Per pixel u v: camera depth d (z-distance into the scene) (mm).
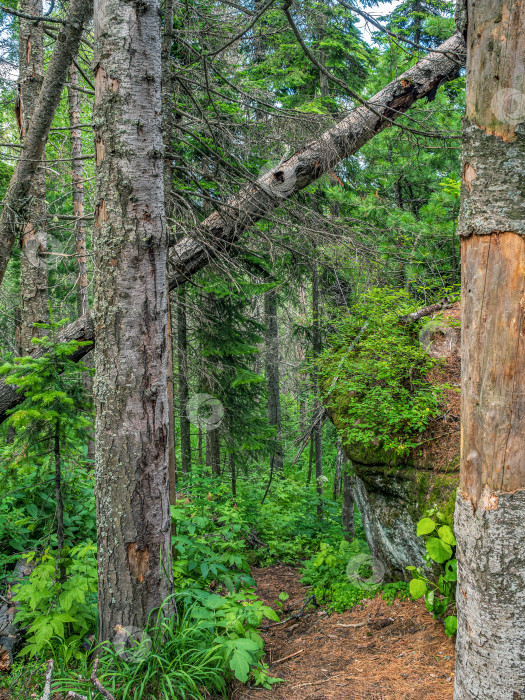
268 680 3545
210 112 6449
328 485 12266
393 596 4543
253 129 5656
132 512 3449
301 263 6891
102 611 3547
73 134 9133
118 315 3410
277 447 10133
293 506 8773
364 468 5129
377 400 5070
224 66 6059
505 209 2039
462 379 2299
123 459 3445
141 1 3330
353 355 5930
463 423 2289
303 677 3625
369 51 10312
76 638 3832
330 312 7441
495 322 2086
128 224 3385
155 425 3521
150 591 3523
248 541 7512
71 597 3746
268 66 9414
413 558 4578
